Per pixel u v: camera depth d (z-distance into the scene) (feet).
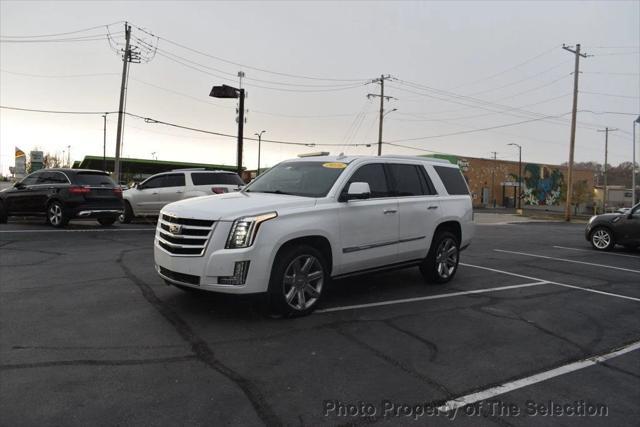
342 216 19.25
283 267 17.21
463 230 25.89
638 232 42.01
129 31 107.45
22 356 13.62
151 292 20.93
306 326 17.07
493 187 216.13
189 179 48.42
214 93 61.00
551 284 26.68
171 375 12.65
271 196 19.13
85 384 11.97
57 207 43.88
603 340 17.04
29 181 46.68
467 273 29.09
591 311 20.98
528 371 13.94
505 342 16.37
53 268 25.79
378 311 19.43
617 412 11.62
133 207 51.13
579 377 13.69
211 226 16.39
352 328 17.08
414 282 25.36
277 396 11.73
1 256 29.01
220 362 13.60
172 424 10.27
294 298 17.95
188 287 16.98
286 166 22.52
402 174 23.08
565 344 16.43
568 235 61.72
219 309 18.56
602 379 13.60
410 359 14.46
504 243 48.73
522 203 226.17
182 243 17.01
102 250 32.14
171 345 14.75
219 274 16.16
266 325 16.94
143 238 38.78
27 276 23.75
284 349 14.76
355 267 20.08
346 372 13.29
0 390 11.55
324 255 18.99
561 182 244.83
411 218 22.48
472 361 14.51
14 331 15.69
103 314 17.69
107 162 154.30
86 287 21.68
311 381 12.62
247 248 16.31
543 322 18.93
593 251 43.96
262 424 10.41
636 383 13.39
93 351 14.11
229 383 12.30
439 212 24.16
